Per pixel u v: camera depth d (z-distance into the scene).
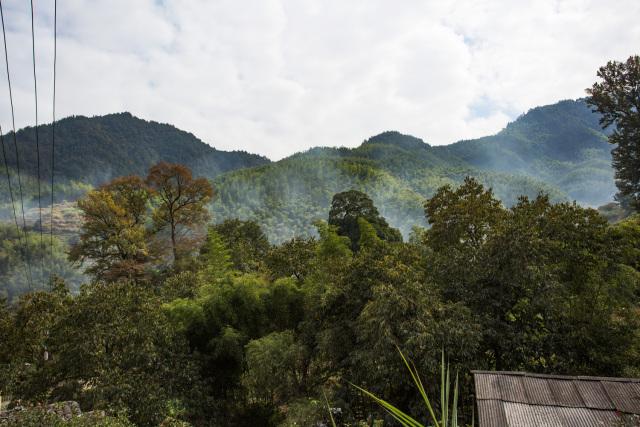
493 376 6.88
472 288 13.40
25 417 9.20
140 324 14.17
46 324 14.47
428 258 15.19
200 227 37.06
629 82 31.16
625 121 31.45
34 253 86.38
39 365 14.10
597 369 12.13
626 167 32.34
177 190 34.75
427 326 11.15
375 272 13.65
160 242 33.84
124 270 29.11
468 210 15.48
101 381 12.65
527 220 13.98
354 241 36.81
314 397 13.74
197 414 14.77
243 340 15.77
